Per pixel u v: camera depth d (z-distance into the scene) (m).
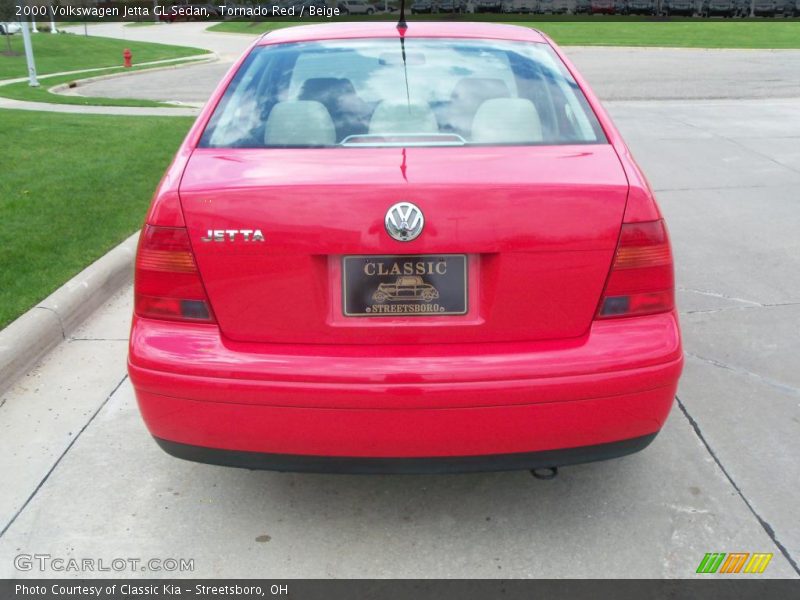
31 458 3.27
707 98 16.22
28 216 6.40
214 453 2.50
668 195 7.86
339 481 3.12
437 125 2.84
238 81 3.09
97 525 2.86
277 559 2.68
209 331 2.45
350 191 2.35
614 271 2.43
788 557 2.68
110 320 4.79
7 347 3.93
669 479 3.13
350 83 3.04
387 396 2.35
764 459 3.28
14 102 16.08
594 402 2.42
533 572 2.61
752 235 6.50
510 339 2.43
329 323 2.41
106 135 10.86
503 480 3.13
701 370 4.11
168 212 2.43
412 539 2.78
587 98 3.03
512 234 2.37
